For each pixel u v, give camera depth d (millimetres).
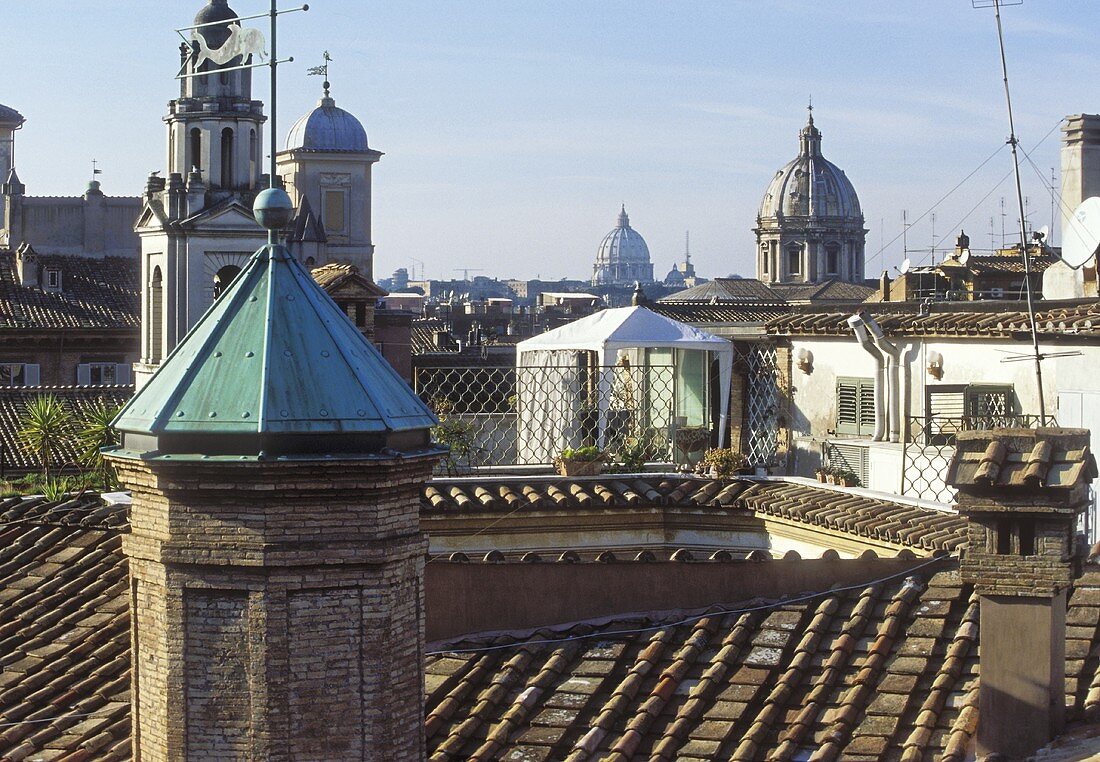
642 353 31031
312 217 100938
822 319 31594
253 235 66375
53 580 18547
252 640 11961
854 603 15125
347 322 12586
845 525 19203
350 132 121438
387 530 12141
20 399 63344
